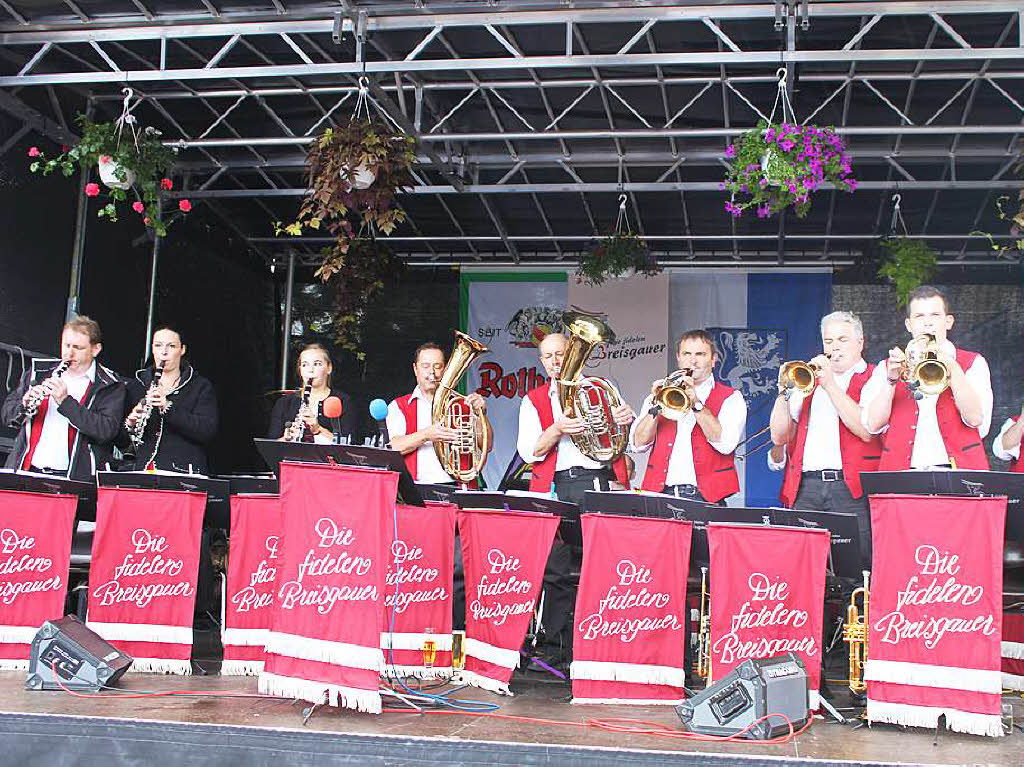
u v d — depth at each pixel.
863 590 4.77
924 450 5.14
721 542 4.72
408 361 12.21
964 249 11.13
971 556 4.32
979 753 4.04
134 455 6.93
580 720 4.53
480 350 6.22
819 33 7.72
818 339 11.73
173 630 5.38
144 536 5.39
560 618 5.93
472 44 8.05
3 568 5.35
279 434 6.34
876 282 11.55
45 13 7.57
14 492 5.38
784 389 5.29
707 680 5.14
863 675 4.86
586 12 7.25
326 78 8.59
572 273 12.13
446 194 10.62
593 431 6.04
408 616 5.39
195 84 8.73
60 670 4.80
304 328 12.19
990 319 11.18
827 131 7.47
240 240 11.54
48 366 6.18
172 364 6.27
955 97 8.31
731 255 11.91
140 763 4.12
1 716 4.20
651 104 8.88
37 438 6.07
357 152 7.73
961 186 9.52
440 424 6.13
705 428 5.84
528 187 9.91
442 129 9.38
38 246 8.39
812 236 11.33
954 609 4.33
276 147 9.82
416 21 7.40
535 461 6.23
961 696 4.27
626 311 11.98
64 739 4.16
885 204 10.51
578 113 9.09
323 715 4.41
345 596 4.44
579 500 6.13
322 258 12.18
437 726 4.29
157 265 9.95
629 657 4.95
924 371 4.74
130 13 7.59
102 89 8.76
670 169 9.74
